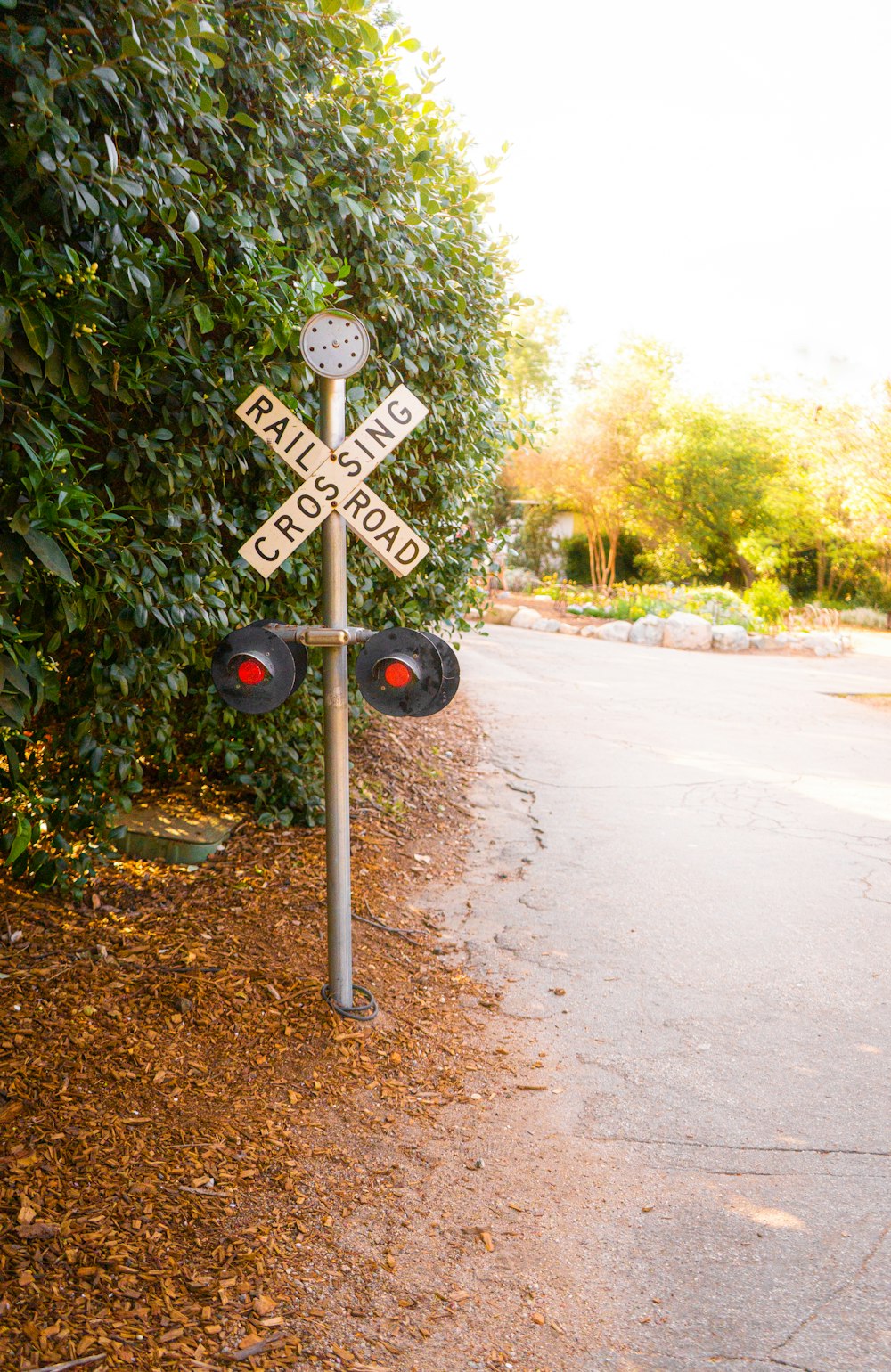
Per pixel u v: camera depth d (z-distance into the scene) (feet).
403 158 15.70
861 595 95.81
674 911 18.62
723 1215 10.11
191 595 13.19
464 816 23.89
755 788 27.89
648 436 97.09
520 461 101.45
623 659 57.16
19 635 9.94
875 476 54.49
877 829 24.31
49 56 8.77
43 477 9.64
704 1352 8.30
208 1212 9.47
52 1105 10.66
